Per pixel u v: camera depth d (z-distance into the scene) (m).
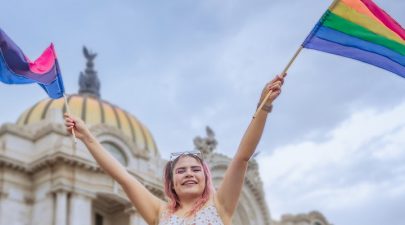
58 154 48.91
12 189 49.44
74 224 48.00
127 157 55.66
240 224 65.75
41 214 48.69
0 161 49.22
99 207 54.28
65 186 48.81
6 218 48.06
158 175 58.47
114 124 63.66
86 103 63.38
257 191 67.75
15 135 51.19
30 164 50.44
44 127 51.62
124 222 54.66
